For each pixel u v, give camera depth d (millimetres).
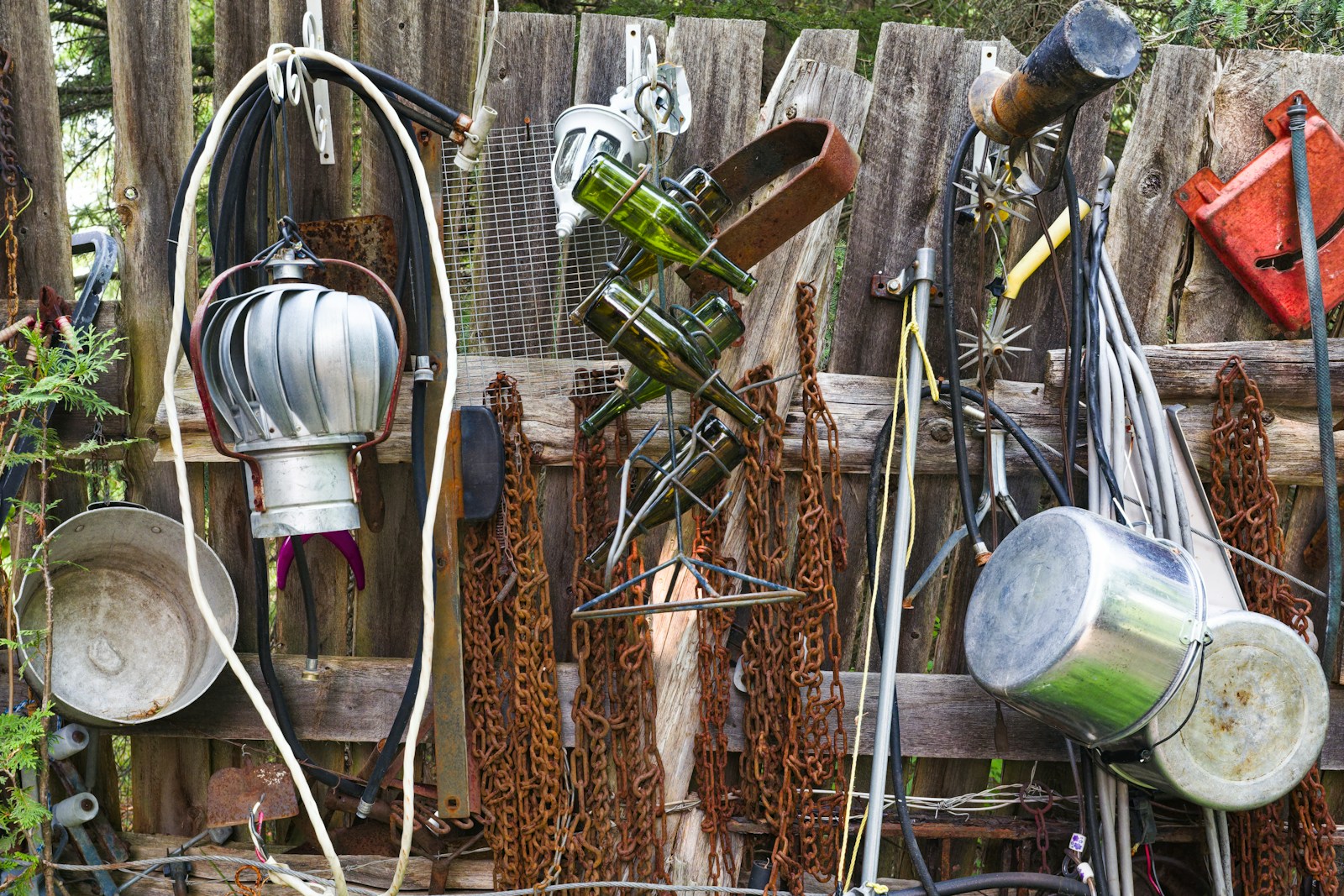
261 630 1839
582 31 1880
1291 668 1686
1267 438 1912
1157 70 1926
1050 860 2049
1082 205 1932
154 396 1911
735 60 1884
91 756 1931
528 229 1889
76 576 1842
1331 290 1926
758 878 1885
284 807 1837
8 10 1853
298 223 1811
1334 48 2727
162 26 1860
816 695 1839
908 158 1922
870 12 3113
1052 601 1644
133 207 1885
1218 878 1864
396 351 1527
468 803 1845
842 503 2006
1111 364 1856
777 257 1887
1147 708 1613
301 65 1562
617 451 1879
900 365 1854
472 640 1858
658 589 1930
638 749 1911
